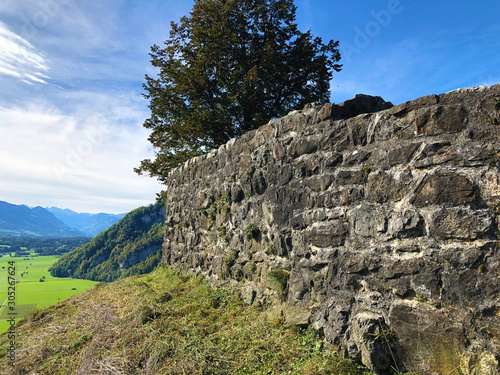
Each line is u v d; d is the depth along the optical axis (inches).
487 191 90.0
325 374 106.4
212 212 245.0
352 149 130.1
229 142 225.9
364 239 120.4
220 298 199.2
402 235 107.8
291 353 124.6
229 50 495.8
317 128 146.9
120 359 139.7
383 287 110.6
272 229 171.0
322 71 507.2
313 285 139.6
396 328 103.9
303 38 513.0
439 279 95.9
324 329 125.1
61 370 143.4
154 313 186.4
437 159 101.3
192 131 471.2
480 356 85.0
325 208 138.5
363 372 105.9
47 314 228.5
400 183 110.5
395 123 115.2
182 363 130.0
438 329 94.2
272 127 176.7
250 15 500.7
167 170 558.6
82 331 181.6
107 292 269.4
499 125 90.4
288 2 495.8
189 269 284.8
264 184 180.5
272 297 164.7
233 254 209.0
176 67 522.6
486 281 86.7
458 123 98.4
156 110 531.2
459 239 93.5
